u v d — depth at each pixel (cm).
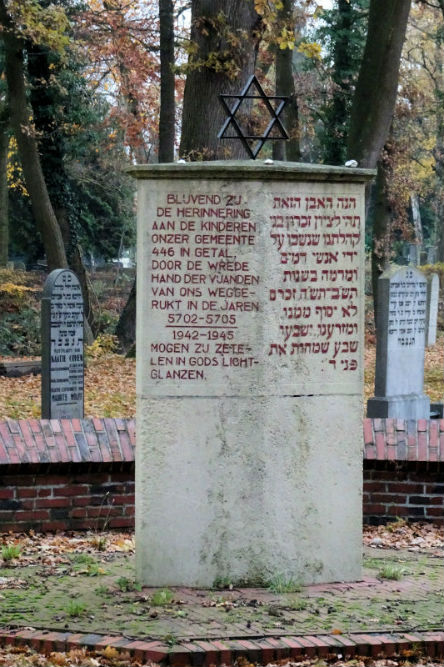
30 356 2589
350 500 722
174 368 703
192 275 700
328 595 681
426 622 619
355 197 718
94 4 3366
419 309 1592
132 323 2703
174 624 607
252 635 586
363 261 721
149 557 704
